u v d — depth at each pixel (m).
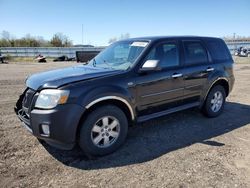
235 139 4.64
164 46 4.80
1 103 7.14
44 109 3.59
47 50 39.28
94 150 3.91
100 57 5.22
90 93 3.72
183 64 5.03
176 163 3.76
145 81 4.36
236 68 17.77
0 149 4.20
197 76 5.23
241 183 3.25
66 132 3.60
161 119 5.68
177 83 4.87
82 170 3.60
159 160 3.85
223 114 6.12
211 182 3.27
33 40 54.25
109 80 3.99
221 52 5.96
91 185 3.24
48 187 3.20
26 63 26.58
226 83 5.96
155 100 4.57
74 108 3.61
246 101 7.48
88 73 4.11
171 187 3.18
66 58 31.97
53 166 3.70
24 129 5.08
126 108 4.24
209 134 4.87
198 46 5.45
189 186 3.19
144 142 4.50
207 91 5.52
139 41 4.84
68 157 3.96
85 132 3.80
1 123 5.43
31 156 3.99
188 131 5.02
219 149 4.21
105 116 3.95
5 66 21.55
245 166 3.66
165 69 4.70
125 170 3.58
